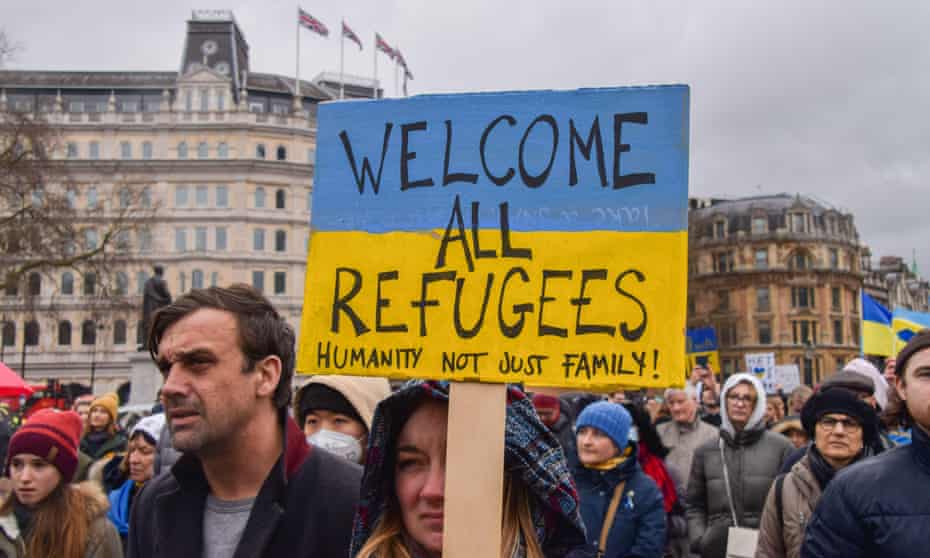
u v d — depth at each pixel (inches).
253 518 88.6
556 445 88.1
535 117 94.8
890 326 418.0
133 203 1393.9
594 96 93.6
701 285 3294.8
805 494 159.0
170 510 92.0
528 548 86.1
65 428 145.0
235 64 2834.6
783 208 3198.8
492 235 93.2
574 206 92.0
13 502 147.3
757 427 211.9
